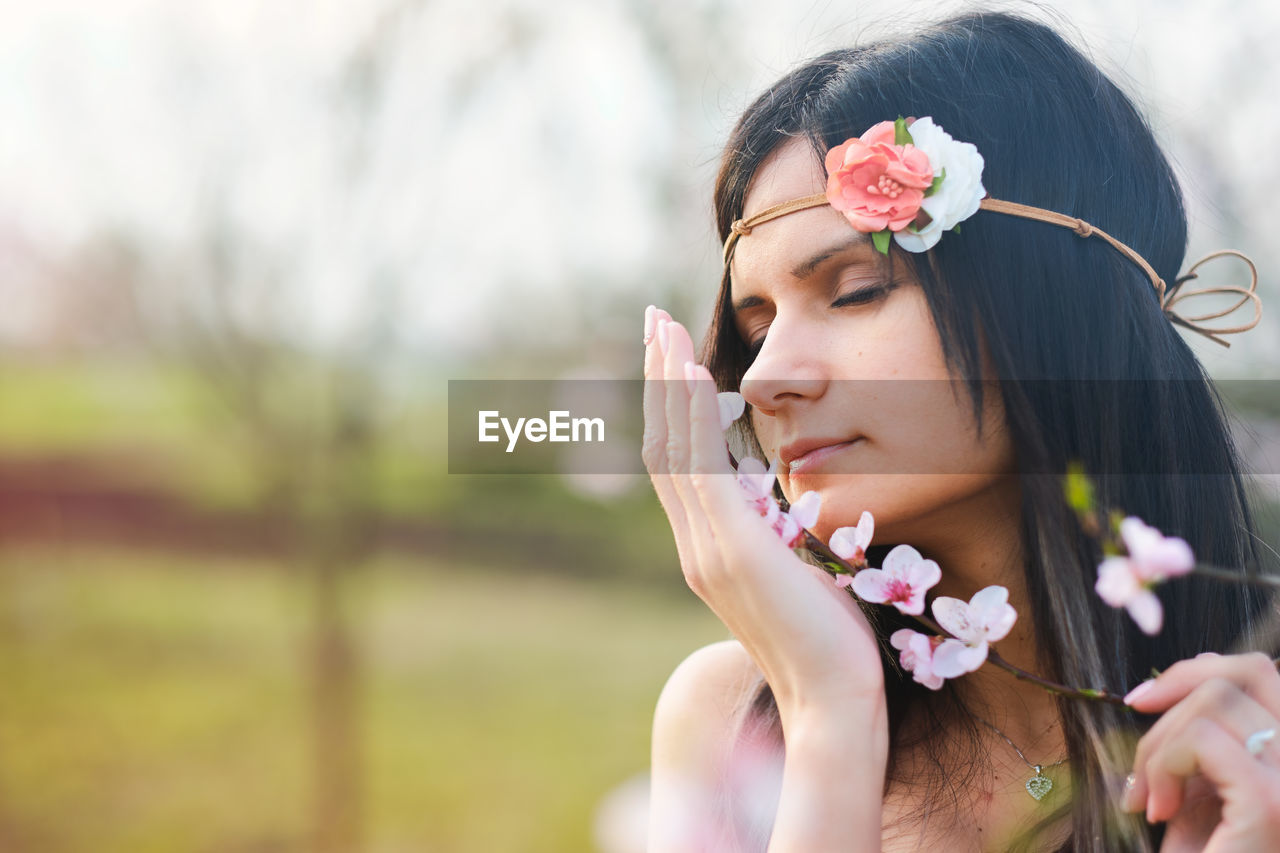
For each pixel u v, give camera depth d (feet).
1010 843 2.73
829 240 2.60
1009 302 2.59
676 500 2.66
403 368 10.23
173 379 11.24
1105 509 2.59
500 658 16.57
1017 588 2.73
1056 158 2.67
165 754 12.07
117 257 9.57
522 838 10.28
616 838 9.65
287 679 14.34
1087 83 2.78
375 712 13.79
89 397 20.57
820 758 2.45
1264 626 2.75
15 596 17.06
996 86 2.69
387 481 21.09
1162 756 2.36
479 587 20.38
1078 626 2.59
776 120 2.74
